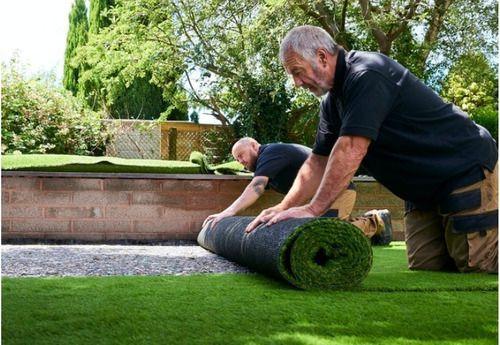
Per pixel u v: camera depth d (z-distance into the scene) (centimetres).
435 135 352
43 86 1056
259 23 1222
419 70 1385
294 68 337
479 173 360
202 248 575
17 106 987
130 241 679
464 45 1398
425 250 396
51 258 445
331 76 336
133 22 1497
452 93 1411
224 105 1507
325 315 242
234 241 396
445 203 364
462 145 357
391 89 336
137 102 1917
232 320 232
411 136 349
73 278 340
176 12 1419
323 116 377
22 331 214
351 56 341
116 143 1256
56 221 665
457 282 330
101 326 221
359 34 1333
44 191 662
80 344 198
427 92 354
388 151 356
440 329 222
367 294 294
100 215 675
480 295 293
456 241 369
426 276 358
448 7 1362
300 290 304
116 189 679
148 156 1295
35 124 1021
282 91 1284
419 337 210
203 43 1416
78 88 2078
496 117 1219
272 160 516
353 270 309
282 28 1184
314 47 330
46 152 1034
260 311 248
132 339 204
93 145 1102
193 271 384
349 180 329
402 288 308
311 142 1386
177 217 694
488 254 367
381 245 629
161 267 400
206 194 700
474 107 1354
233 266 410
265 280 338
